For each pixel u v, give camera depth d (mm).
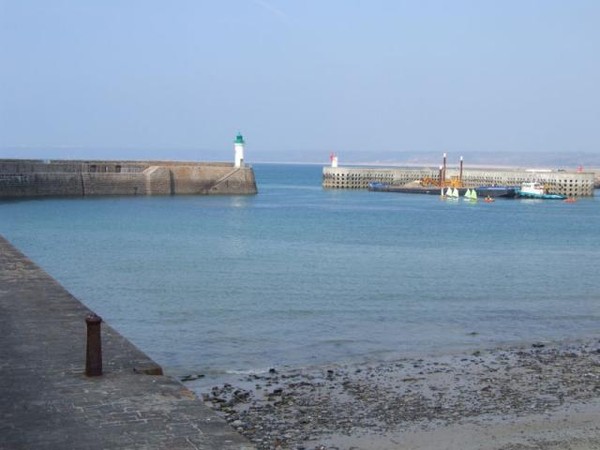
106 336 12242
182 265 36656
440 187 116062
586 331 21812
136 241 47781
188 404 9078
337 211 78562
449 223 65375
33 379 9938
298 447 11211
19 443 7777
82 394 9352
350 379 15781
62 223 58969
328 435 11883
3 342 11820
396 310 24906
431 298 27484
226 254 41469
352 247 45781
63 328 12805
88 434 8055
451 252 43875
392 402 13953
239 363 17469
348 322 22734
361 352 18703
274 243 47656
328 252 43000
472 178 122625
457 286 30641
